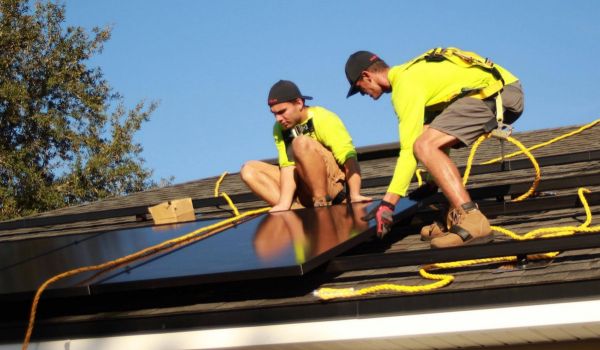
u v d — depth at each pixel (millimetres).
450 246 5766
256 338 5391
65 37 28047
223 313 5457
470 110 6031
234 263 5484
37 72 27469
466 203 5891
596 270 5043
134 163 27203
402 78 6109
